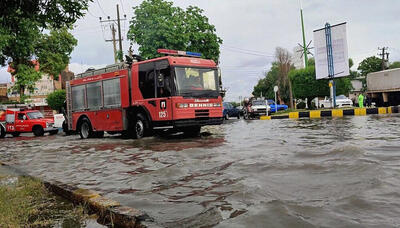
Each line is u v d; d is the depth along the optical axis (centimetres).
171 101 1128
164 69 1154
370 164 450
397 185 349
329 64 2452
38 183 509
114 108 1361
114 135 1631
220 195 366
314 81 2878
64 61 3500
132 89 1267
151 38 2458
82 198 393
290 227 255
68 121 1644
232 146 789
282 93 5331
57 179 548
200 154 684
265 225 262
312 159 527
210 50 2717
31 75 3052
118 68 1347
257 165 514
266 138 923
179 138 1142
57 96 4838
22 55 2955
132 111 1294
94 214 351
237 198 346
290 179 408
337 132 951
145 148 895
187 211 321
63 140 1526
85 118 1533
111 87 1374
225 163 559
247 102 2777
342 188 352
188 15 2647
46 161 786
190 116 1154
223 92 1285
